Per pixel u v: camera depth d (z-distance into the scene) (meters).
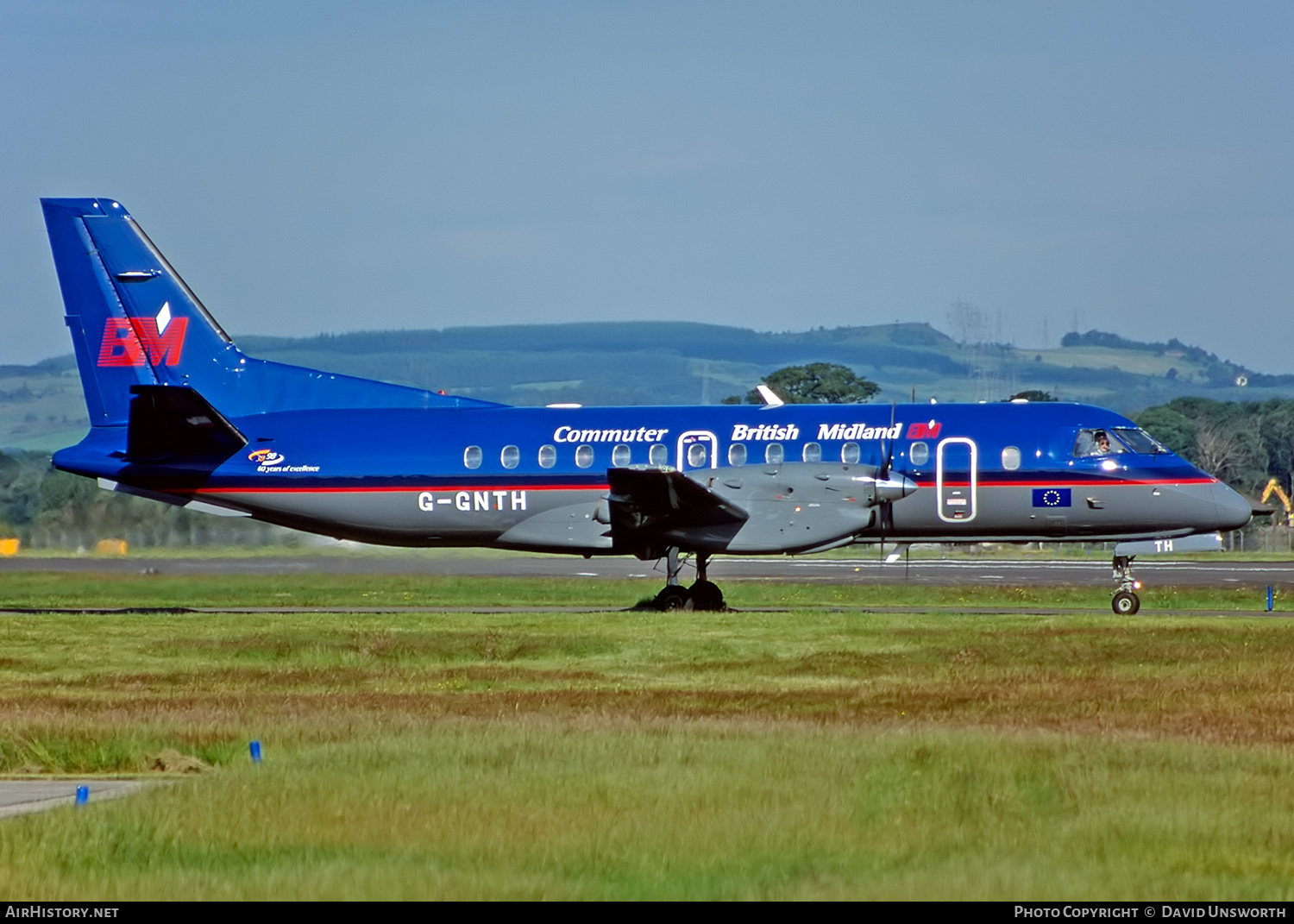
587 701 69.44
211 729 58.81
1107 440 110.94
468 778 46.19
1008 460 110.62
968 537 112.88
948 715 64.81
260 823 41.00
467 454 115.25
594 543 113.31
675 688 74.94
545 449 114.62
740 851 38.53
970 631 96.12
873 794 44.31
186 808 42.31
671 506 107.06
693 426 113.69
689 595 113.81
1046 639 91.19
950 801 43.25
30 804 46.59
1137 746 51.34
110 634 101.62
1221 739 55.53
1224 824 40.50
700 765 47.88
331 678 80.88
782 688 74.19
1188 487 109.94
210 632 102.88
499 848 38.62
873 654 86.31
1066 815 42.19
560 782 45.53
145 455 117.19
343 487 116.38
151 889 35.59
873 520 111.06
